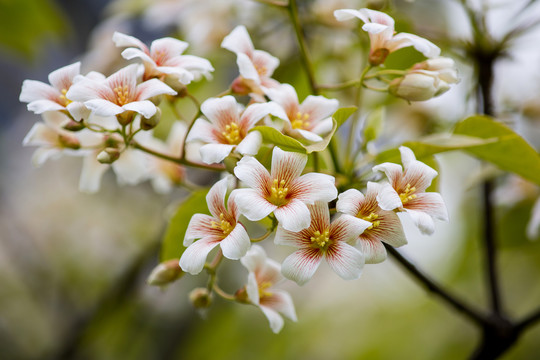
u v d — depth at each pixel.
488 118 0.84
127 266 1.36
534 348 1.28
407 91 0.81
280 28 1.04
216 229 0.77
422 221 0.75
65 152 0.84
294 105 0.81
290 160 0.77
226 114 0.79
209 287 0.81
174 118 1.17
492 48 0.95
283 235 0.76
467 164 1.16
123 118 0.79
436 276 1.33
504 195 1.01
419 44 0.79
